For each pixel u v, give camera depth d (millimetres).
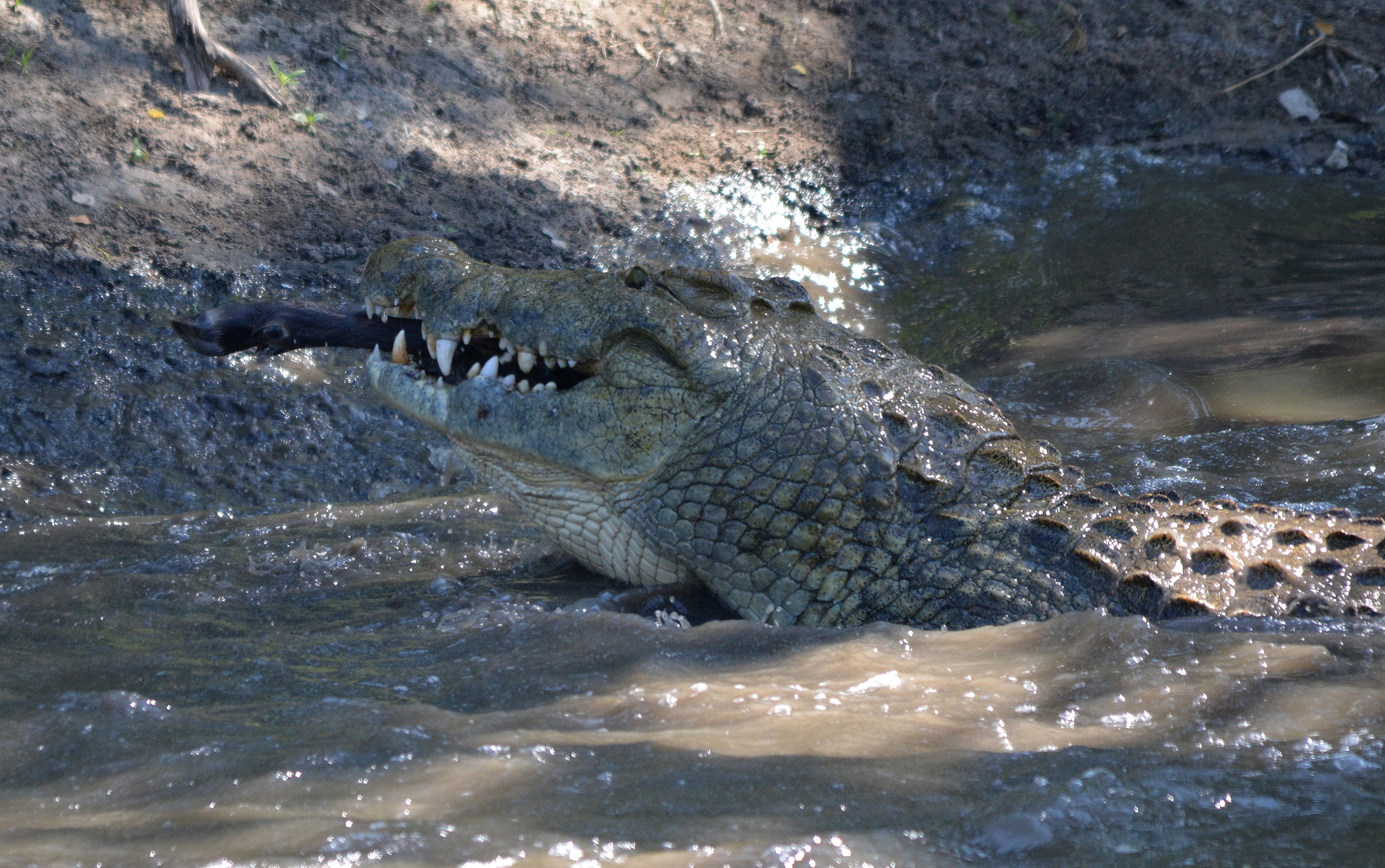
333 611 10656
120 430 16188
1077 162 28000
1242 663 7531
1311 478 13703
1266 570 9852
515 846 4547
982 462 10805
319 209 21312
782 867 4406
